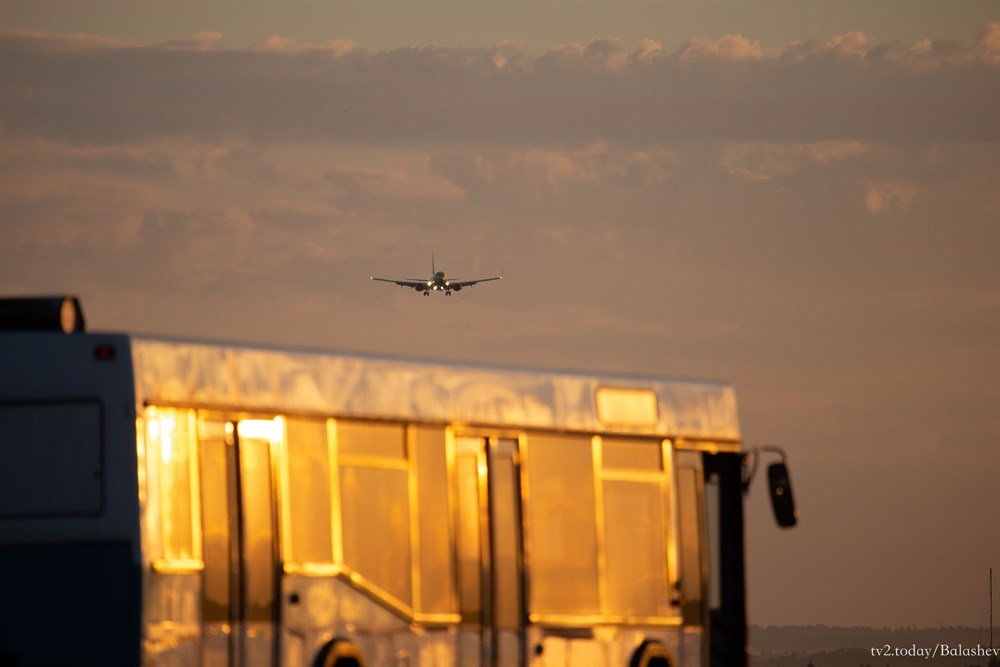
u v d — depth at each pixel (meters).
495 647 58.12
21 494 47.16
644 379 65.06
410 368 56.44
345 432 53.94
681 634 64.88
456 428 57.62
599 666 61.56
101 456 47.38
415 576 55.62
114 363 47.72
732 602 67.69
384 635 54.41
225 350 50.69
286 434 52.06
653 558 64.19
